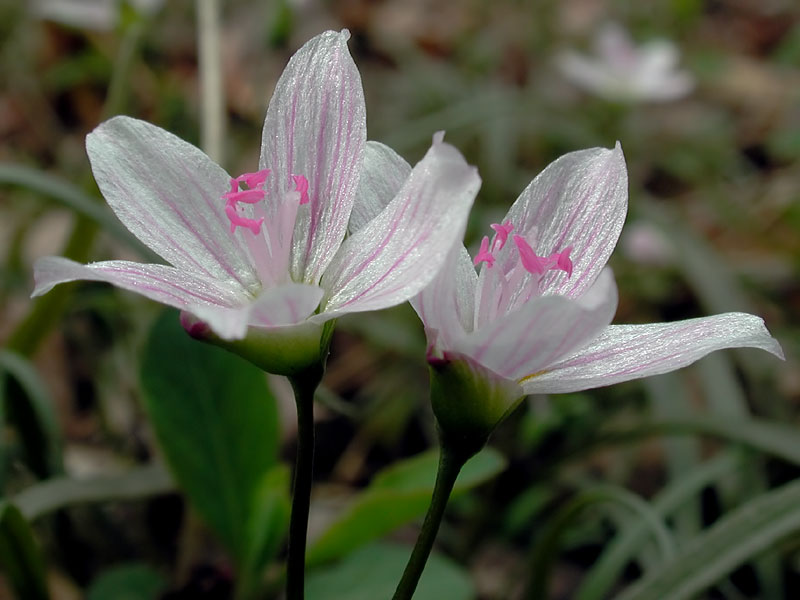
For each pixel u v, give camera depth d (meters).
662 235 0.14
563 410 0.11
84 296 0.12
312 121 0.06
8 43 0.19
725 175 0.19
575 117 0.19
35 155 0.18
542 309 0.06
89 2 0.17
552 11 0.23
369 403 0.13
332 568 0.08
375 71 0.22
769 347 0.06
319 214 0.06
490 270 0.06
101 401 0.12
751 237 0.18
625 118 0.19
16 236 0.13
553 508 0.11
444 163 0.06
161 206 0.06
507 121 0.17
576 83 0.22
